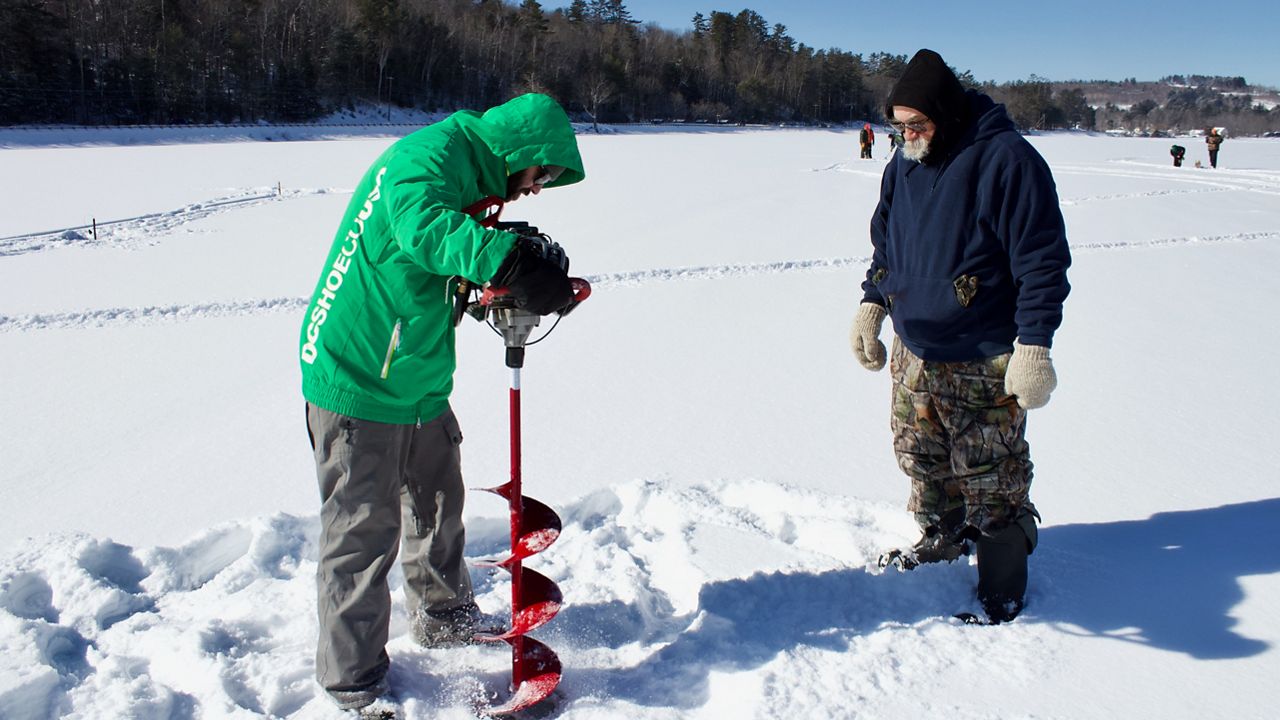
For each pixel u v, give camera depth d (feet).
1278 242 35.17
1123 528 10.47
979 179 7.86
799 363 18.67
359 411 6.91
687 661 7.89
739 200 50.80
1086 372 17.65
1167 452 13.16
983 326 8.18
